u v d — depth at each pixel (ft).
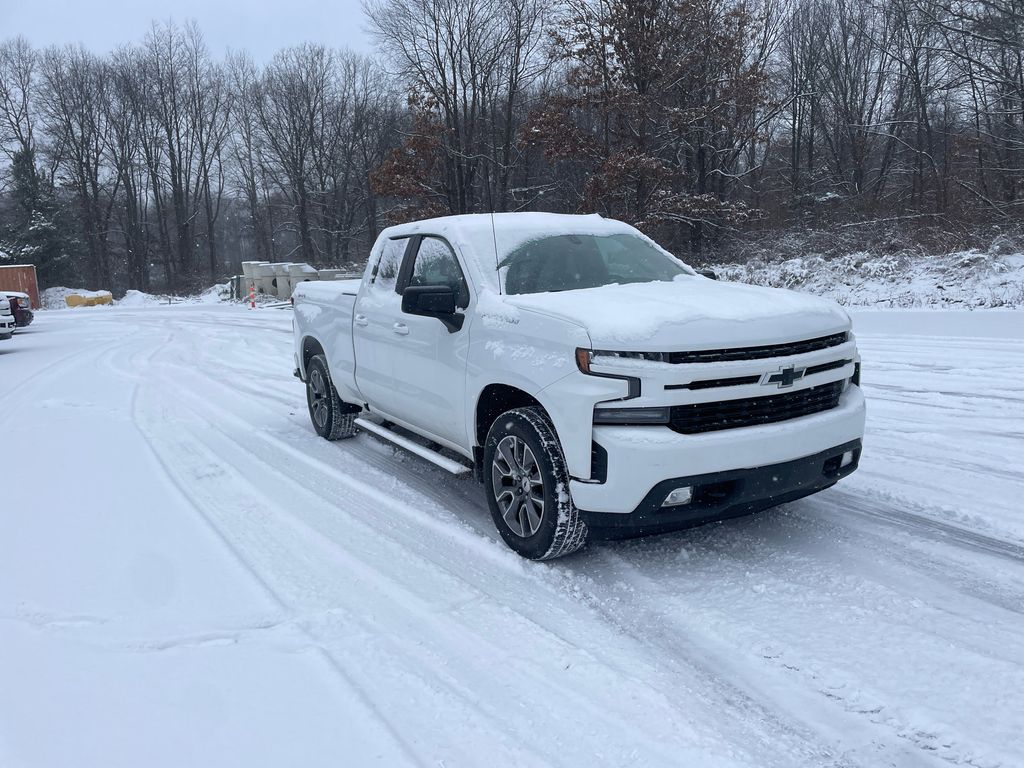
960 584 12.10
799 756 8.22
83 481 18.88
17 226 167.32
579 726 8.75
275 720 8.70
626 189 79.36
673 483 11.51
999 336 36.37
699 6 78.79
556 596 12.24
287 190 183.42
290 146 173.17
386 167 103.50
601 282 15.55
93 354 51.19
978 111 78.28
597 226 17.39
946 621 10.96
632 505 11.69
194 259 200.95
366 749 8.19
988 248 56.65
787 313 12.89
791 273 64.59
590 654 10.40
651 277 16.19
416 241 17.70
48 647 10.46
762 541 14.08
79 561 13.61
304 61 170.30
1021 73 73.87
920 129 98.78
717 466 11.63
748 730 8.70
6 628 11.06
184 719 8.71
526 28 112.57
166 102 191.72
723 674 9.87
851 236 70.28
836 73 113.50
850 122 110.42
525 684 9.64
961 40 77.46
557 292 14.56
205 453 21.79
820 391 13.02
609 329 11.87
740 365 11.86
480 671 9.94
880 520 14.87
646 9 75.97
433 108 107.14
